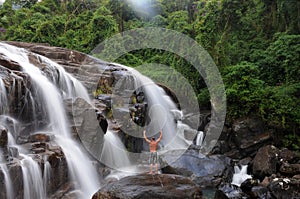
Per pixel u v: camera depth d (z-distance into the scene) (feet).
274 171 34.83
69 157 27.86
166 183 21.67
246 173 37.29
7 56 35.24
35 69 35.19
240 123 43.39
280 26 58.90
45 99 32.24
